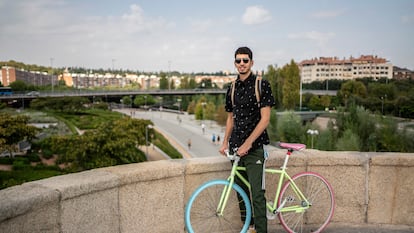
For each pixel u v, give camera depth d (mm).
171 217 3369
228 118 3451
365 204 3848
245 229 3344
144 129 42844
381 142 34844
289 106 83812
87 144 29984
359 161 3793
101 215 2898
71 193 2652
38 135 51219
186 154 47094
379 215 3852
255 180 3150
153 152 45969
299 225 3580
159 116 107312
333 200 3680
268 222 3760
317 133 36375
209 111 83625
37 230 2451
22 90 124062
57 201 2574
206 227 3379
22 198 2348
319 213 3725
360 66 153500
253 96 3061
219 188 3320
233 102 3203
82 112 94875
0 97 93875
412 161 3756
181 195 3420
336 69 157500
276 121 44031
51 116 79562
